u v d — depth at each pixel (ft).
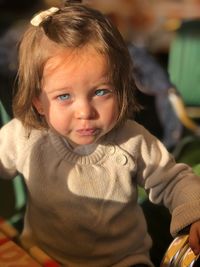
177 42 6.40
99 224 3.09
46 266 2.42
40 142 3.10
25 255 2.43
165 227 3.75
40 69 2.69
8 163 3.14
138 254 3.27
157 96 5.68
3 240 2.55
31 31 2.75
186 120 5.75
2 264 2.35
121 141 3.07
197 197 2.84
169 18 11.28
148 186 3.14
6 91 3.64
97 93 2.67
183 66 6.37
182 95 6.39
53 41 2.65
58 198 3.06
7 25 9.59
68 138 2.94
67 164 3.05
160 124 5.65
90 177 3.05
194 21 6.50
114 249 3.18
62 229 3.11
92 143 2.93
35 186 3.09
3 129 3.19
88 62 2.61
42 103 2.80
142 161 3.11
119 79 2.73
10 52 7.70
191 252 2.58
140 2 11.50
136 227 3.25
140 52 5.98
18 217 3.85
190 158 5.08
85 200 3.05
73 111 2.68
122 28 11.32
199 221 2.71
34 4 11.05
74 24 2.68
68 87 2.62
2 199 3.91
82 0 3.10
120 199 3.09
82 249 3.16
